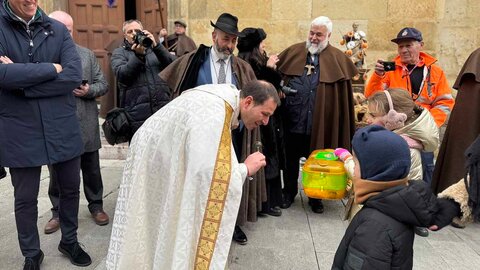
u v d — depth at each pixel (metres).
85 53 3.14
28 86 2.20
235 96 1.76
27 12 2.22
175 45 5.34
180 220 1.54
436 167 3.66
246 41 3.32
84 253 2.65
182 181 1.58
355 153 1.50
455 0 5.49
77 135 2.53
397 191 1.38
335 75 3.49
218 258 1.55
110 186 4.27
